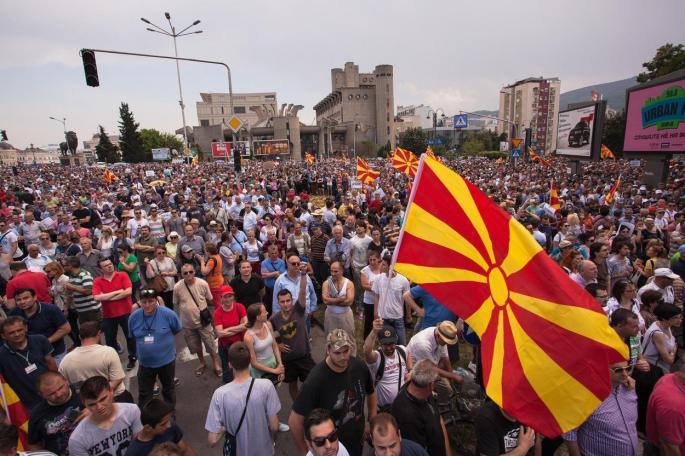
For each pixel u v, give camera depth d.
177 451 2.59
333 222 11.95
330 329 5.78
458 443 4.27
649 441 3.48
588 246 8.27
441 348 4.39
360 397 3.39
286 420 4.98
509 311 2.77
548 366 2.55
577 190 19.91
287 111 107.75
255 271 9.02
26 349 4.11
